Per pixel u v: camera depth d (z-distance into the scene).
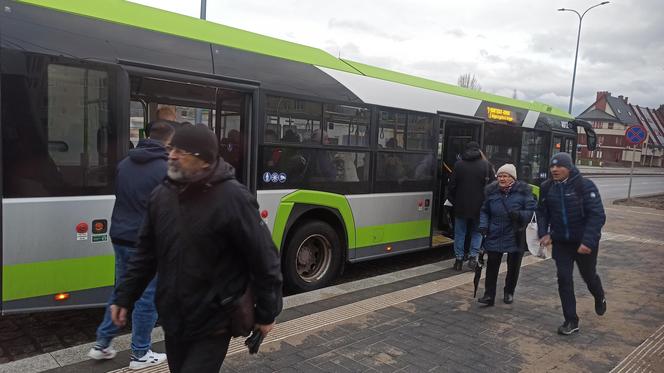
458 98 8.25
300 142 5.87
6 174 3.85
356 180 6.61
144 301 3.62
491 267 5.64
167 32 4.84
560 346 4.57
